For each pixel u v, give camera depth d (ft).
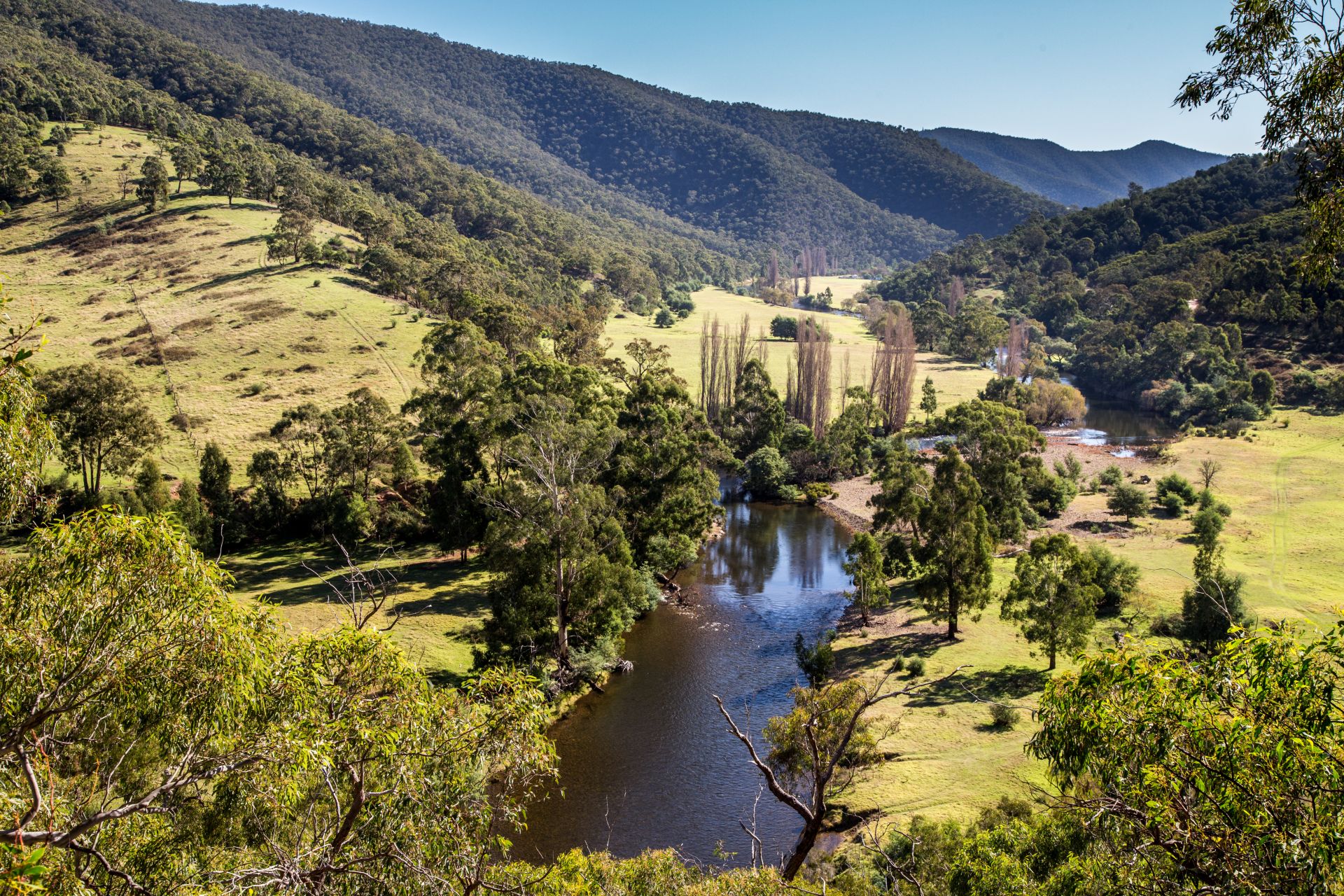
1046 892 45.70
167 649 34.65
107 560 34.09
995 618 171.22
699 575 209.46
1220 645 33.01
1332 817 27.09
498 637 137.59
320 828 42.68
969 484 162.30
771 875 54.65
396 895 38.65
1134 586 173.17
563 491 150.30
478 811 42.93
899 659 145.59
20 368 33.04
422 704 42.39
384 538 213.66
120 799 43.01
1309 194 44.45
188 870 38.60
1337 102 40.73
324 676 42.34
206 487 203.51
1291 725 29.43
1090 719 33.45
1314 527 224.74
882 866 77.20
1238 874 27.66
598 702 138.10
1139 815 31.65
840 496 289.33
